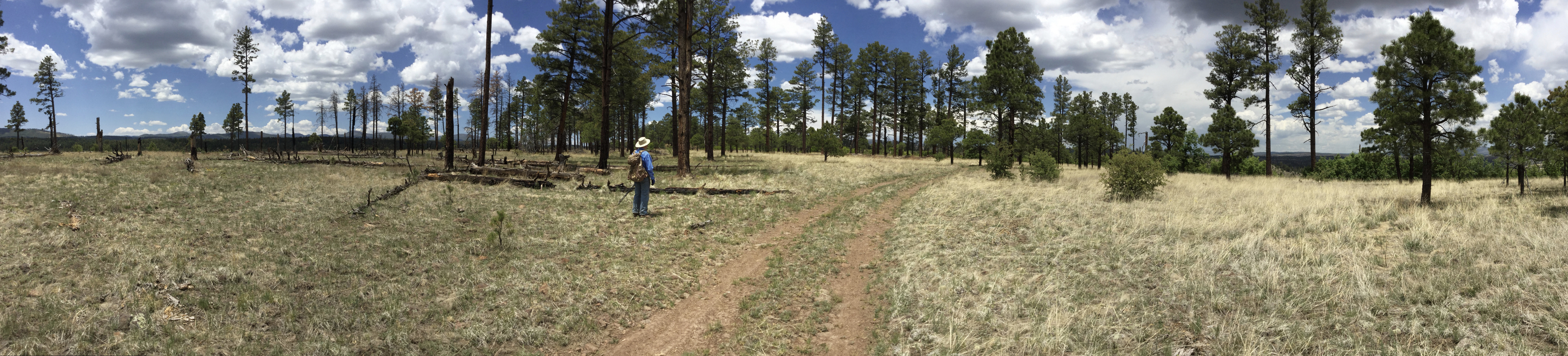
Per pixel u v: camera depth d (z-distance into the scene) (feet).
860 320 17.75
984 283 19.88
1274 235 25.45
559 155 80.38
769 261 24.79
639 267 22.75
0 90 102.83
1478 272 17.07
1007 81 120.37
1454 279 16.62
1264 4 91.76
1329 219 28.07
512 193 40.65
